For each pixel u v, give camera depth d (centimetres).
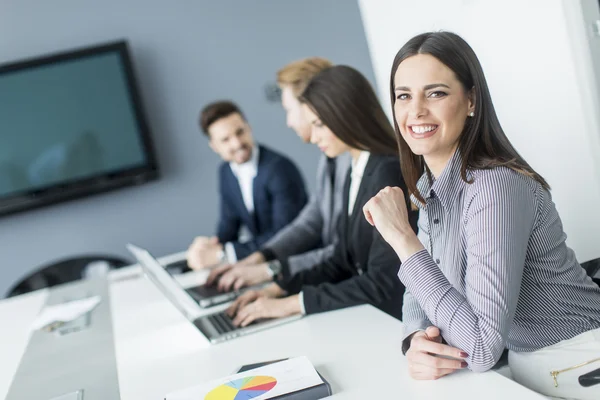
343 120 219
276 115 529
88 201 506
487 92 146
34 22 494
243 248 355
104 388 174
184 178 520
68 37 500
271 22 525
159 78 513
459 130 147
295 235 304
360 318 190
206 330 206
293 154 533
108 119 496
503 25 221
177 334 212
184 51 514
